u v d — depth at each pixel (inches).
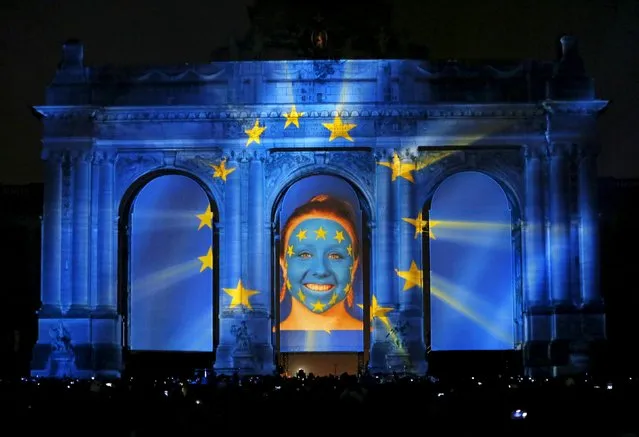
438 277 3358.8
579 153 3307.1
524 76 3329.2
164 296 3378.4
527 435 1322.6
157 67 3339.1
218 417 1408.7
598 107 3307.1
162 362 3376.0
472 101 3307.1
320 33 3363.7
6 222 3718.0
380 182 3304.6
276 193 3336.6
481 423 1382.9
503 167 3344.0
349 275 3368.6
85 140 3316.9
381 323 3272.6
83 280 3307.1
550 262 3312.0
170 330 3371.1
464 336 3356.3
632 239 3671.3
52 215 3319.4
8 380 2583.7
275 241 3383.4
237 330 3243.1
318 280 3363.7
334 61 3314.5
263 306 3294.8
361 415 1411.2
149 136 3329.2
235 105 3294.8
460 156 3339.1
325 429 1370.6
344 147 3319.4
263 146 3319.4
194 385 2188.7
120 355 3336.6
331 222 3380.9
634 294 3654.0
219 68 3329.2
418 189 3326.8
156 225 3388.3
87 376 3243.1
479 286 3373.5
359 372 3112.7
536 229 3321.9
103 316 3302.2
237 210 3321.9
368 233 3371.1
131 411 1558.8
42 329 3297.2
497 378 2790.4
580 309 3275.1
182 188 3378.4
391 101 3297.2
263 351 3270.2
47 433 1358.3
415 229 3307.1
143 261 3385.8
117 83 3334.2
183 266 3376.0
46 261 3314.5
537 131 3326.8
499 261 3376.0
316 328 3353.8
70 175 3329.2
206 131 3324.3
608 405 1503.4
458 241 3368.6
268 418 1461.6
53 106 3307.1
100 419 1483.8
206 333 3363.7
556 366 3233.3
